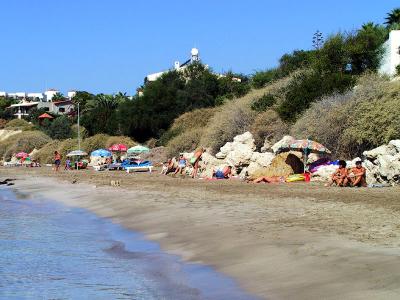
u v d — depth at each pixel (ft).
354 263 27.91
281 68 180.86
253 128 121.29
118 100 312.29
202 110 174.09
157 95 204.33
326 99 103.45
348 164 80.02
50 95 613.52
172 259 36.42
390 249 30.32
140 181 101.04
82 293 28.89
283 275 28.17
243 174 97.76
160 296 27.32
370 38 135.95
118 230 51.80
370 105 90.17
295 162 90.63
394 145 72.23
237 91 198.80
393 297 21.90
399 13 175.11
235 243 37.52
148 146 183.93
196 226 46.70
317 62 136.77
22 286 30.81
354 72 136.36
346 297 22.86
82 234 50.72
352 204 52.37
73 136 262.67
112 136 201.67
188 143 149.18
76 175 133.49
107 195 80.38
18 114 440.45
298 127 103.24
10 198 90.99
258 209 52.90
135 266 35.47
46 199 86.48
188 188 80.74
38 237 49.32
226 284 28.43
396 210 46.88
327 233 37.01
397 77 108.78
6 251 42.14
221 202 60.75
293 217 46.21
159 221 52.65
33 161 213.05
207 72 212.84
